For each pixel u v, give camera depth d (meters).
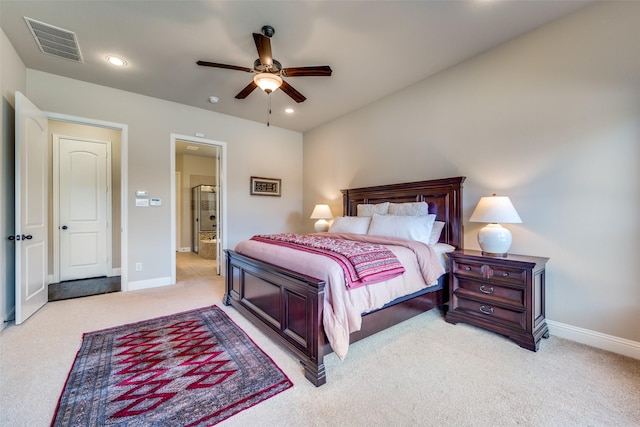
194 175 7.30
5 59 2.48
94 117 3.38
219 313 2.81
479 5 2.13
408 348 2.09
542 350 2.06
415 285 2.30
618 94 2.02
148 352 2.02
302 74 2.49
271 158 5.05
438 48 2.70
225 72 3.12
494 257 2.31
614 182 2.04
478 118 2.83
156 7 2.14
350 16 2.24
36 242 2.82
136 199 3.68
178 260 5.98
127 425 1.33
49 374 1.74
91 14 2.21
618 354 2.00
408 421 1.37
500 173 2.67
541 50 2.39
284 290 2.02
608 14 2.05
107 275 4.47
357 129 4.26
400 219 2.96
